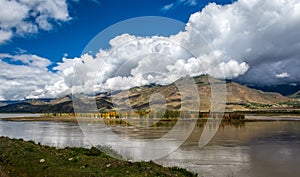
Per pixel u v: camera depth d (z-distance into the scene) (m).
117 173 13.57
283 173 22.50
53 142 36.41
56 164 15.55
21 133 53.38
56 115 134.38
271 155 30.16
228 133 54.56
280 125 78.56
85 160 16.39
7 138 28.23
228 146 36.25
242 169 23.31
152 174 13.59
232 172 22.19
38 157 17.28
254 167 24.12
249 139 44.69
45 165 15.41
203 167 23.17
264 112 177.62
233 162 25.92
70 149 20.73
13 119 124.38
